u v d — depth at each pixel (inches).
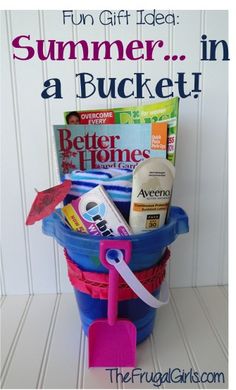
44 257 28.0
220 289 29.2
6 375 20.1
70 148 22.5
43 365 20.9
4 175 26.1
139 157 22.7
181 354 21.6
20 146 25.6
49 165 26.1
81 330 24.1
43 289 28.8
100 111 23.2
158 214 19.9
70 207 19.8
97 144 22.7
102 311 20.9
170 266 28.8
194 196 27.5
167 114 22.0
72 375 20.1
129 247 18.2
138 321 21.5
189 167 26.8
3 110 24.9
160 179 19.5
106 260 18.4
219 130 26.2
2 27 23.6
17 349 22.2
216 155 26.7
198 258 28.8
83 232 19.6
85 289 20.4
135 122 23.2
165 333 23.6
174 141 21.7
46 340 23.1
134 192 19.3
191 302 27.3
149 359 21.2
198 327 24.3
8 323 24.9
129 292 20.1
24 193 26.6
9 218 27.0
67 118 23.1
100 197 19.3
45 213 18.5
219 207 27.8
